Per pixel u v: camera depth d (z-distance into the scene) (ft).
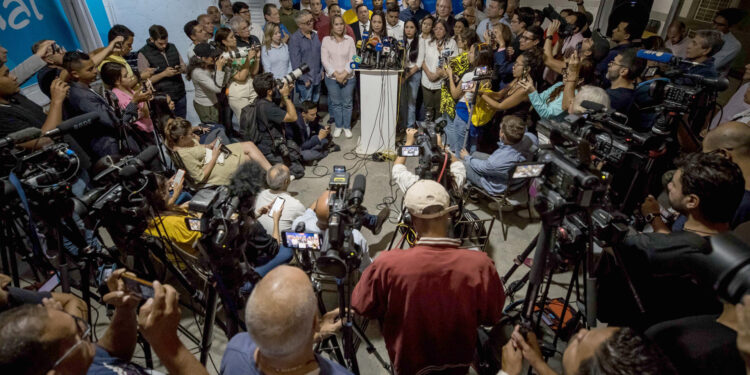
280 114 13.94
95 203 5.82
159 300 3.53
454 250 5.02
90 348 3.31
